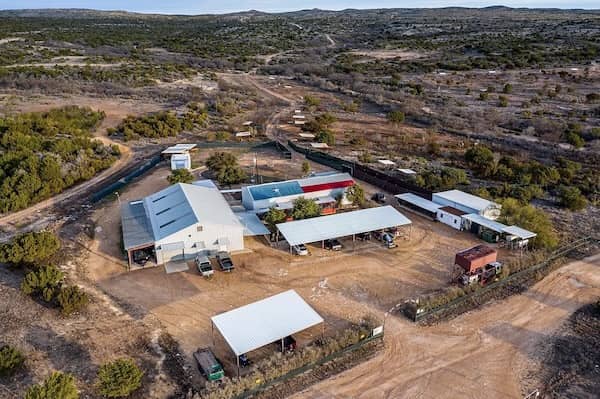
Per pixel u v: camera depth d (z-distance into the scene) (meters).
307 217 42.12
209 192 43.16
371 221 40.19
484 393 23.89
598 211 47.44
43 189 49.06
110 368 22.91
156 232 36.34
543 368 25.69
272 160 62.75
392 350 26.91
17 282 32.75
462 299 31.42
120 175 57.19
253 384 23.56
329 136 70.25
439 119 83.19
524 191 49.22
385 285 33.62
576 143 66.94
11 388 23.39
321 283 33.78
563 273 35.31
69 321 28.81
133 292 32.28
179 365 25.53
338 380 24.62
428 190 49.81
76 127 74.38
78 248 38.12
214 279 34.00
